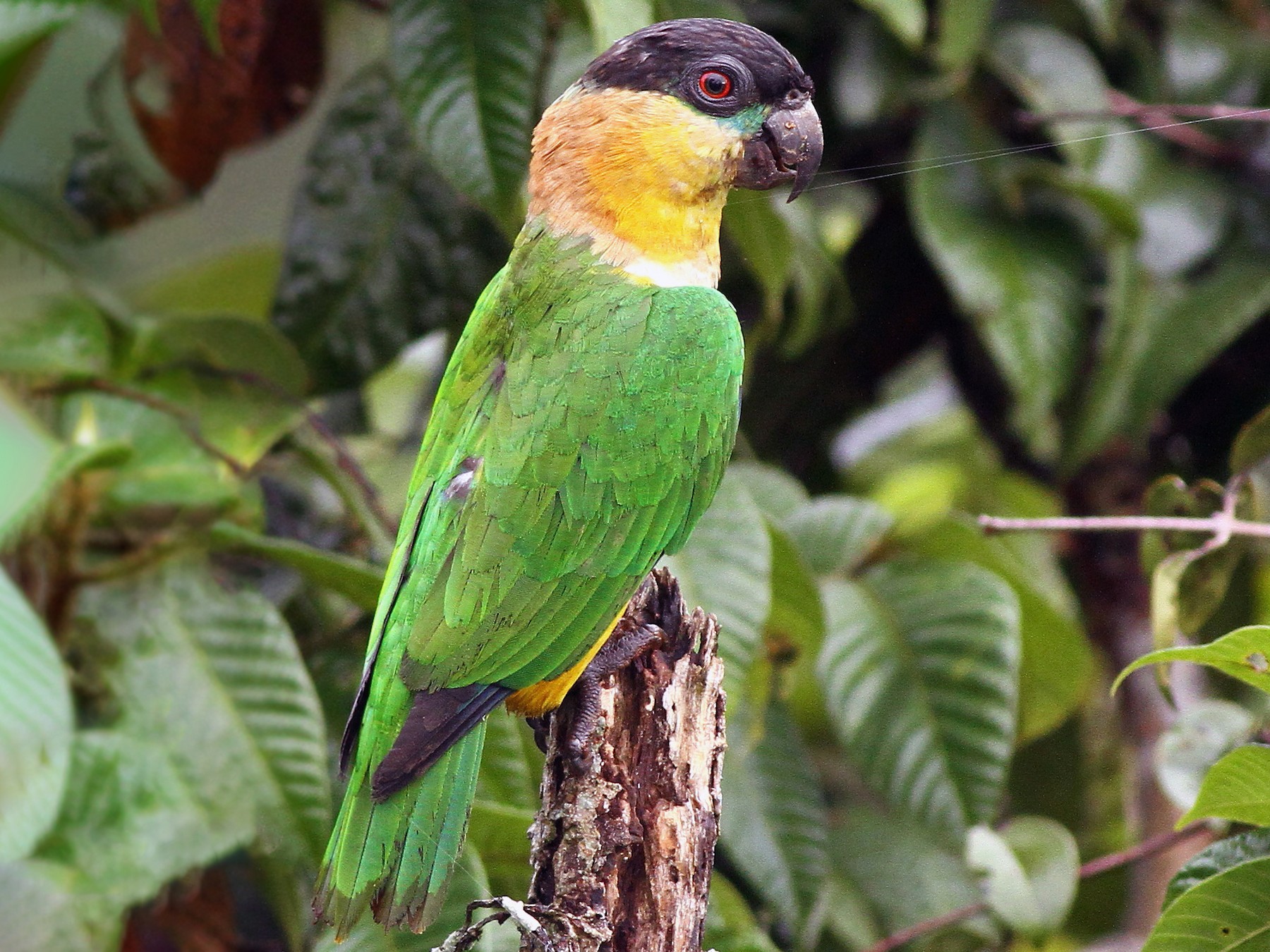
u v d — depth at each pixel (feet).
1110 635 35.70
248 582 24.72
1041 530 22.20
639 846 17.97
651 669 18.34
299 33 31.17
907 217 33.91
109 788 22.67
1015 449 36.70
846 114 31.14
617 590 20.20
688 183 22.81
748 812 27.20
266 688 23.94
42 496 21.72
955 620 27.61
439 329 29.73
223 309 34.60
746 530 24.91
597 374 20.81
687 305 21.70
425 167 29.55
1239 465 24.02
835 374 34.65
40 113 30.50
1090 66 31.01
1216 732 24.53
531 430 20.44
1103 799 35.04
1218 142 31.76
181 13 28.78
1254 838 19.98
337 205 29.48
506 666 19.43
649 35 22.91
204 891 27.63
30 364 24.56
